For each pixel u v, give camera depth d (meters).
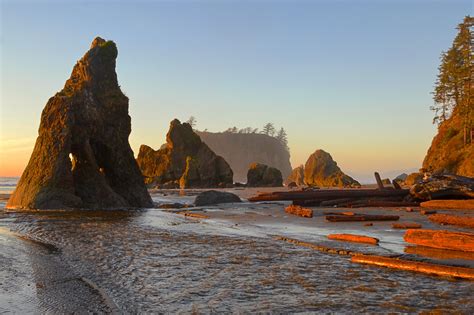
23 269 8.77
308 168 123.38
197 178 105.94
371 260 9.17
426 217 19.09
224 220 19.36
